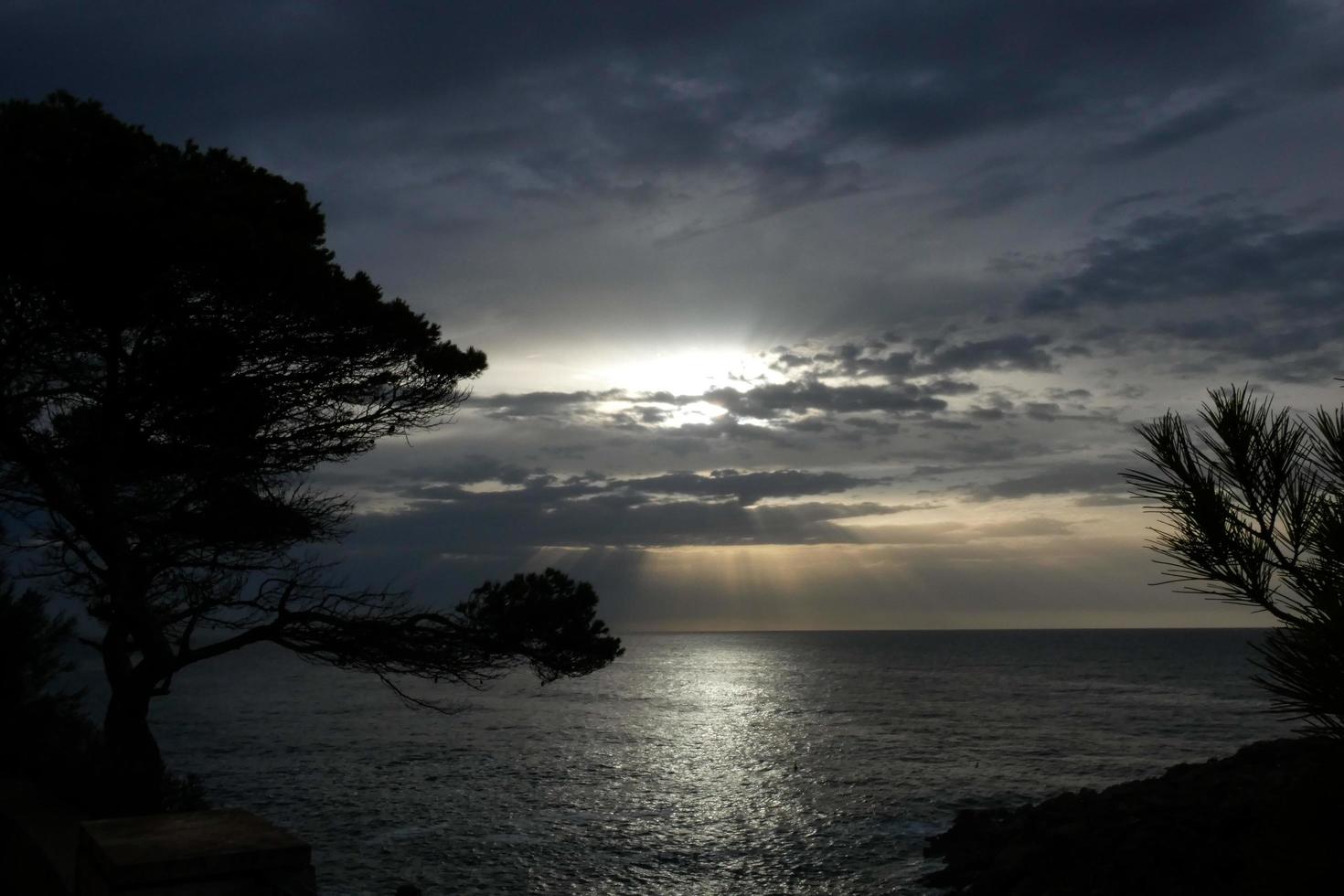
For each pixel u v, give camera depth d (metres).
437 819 31.75
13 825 8.70
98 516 11.57
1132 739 57.53
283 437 12.62
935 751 52.34
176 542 13.23
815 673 143.75
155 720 68.88
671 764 47.19
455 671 13.18
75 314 10.90
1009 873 20.48
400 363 13.07
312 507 13.25
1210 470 3.12
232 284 10.86
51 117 11.23
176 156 12.35
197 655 12.30
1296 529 2.95
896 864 25.67
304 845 3.81
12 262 10.09
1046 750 52.41
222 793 36.72
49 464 11.75
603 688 113.69
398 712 77.19
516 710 81.62
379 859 25.73
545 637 13.28
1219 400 3.20
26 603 16.11
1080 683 113.94
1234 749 52.00
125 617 11.66
